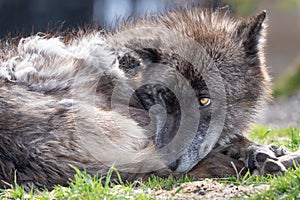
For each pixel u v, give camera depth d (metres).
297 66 35.88
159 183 10.21
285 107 30.47
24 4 39.72
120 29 13.24
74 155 10.12
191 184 9.91
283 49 43.62
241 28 13.41
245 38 13.24
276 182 9.43
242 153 11.75
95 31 13.20
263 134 15.52
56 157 10.05
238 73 12.80
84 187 9.28
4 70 11.23
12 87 10.70
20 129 9.95
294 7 49.72
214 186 9.77
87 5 40.53
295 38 45.94
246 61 13.12
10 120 9.96
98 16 40.31
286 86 34.38
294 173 9.70
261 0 49.09
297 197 8.81
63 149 10.08
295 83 34.47
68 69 11.45
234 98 12.62
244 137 12.78
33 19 39.75
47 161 10.01
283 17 49.94
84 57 11.91
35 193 9.93
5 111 10.02
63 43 12.44
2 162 9.92
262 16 13.38
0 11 39.38
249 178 10.25
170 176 10.59
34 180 10.02
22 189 9.41
